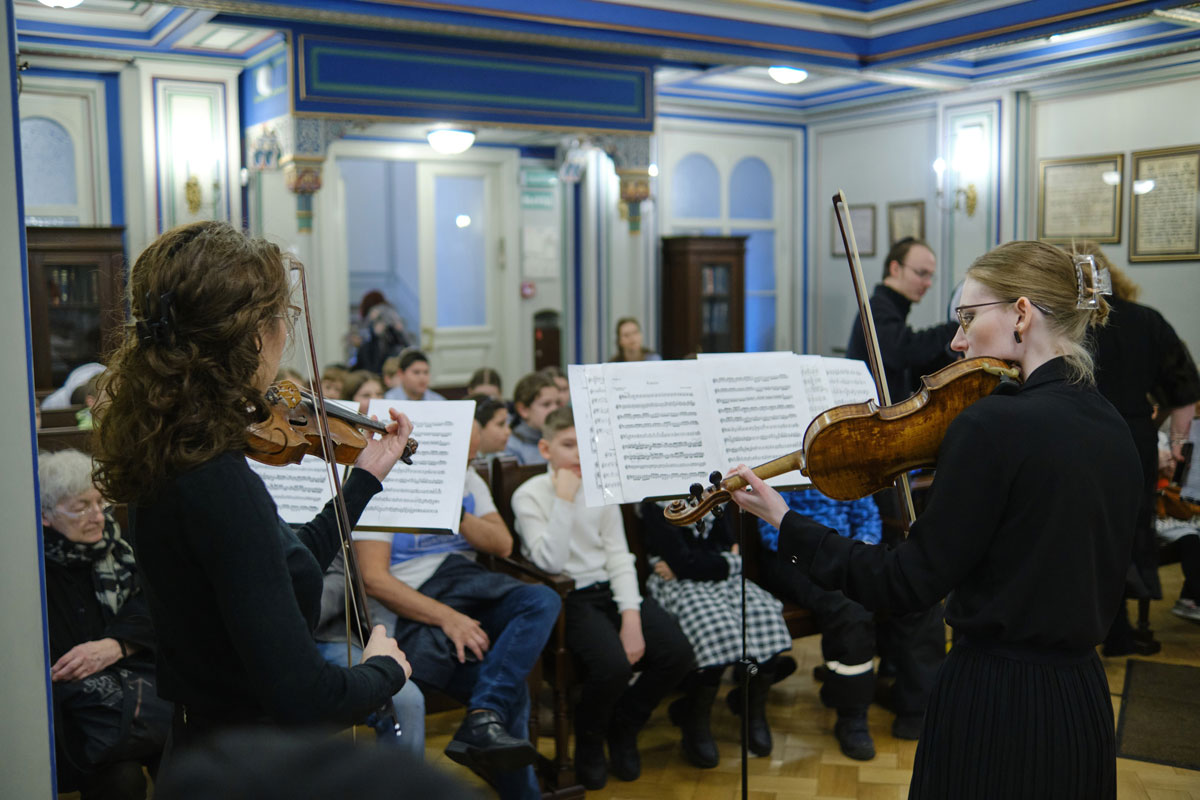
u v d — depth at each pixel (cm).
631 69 612
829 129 837
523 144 821
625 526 343
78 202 622
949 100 727
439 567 291
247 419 133
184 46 617
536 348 845
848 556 153
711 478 174
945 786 153
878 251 806
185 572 129
